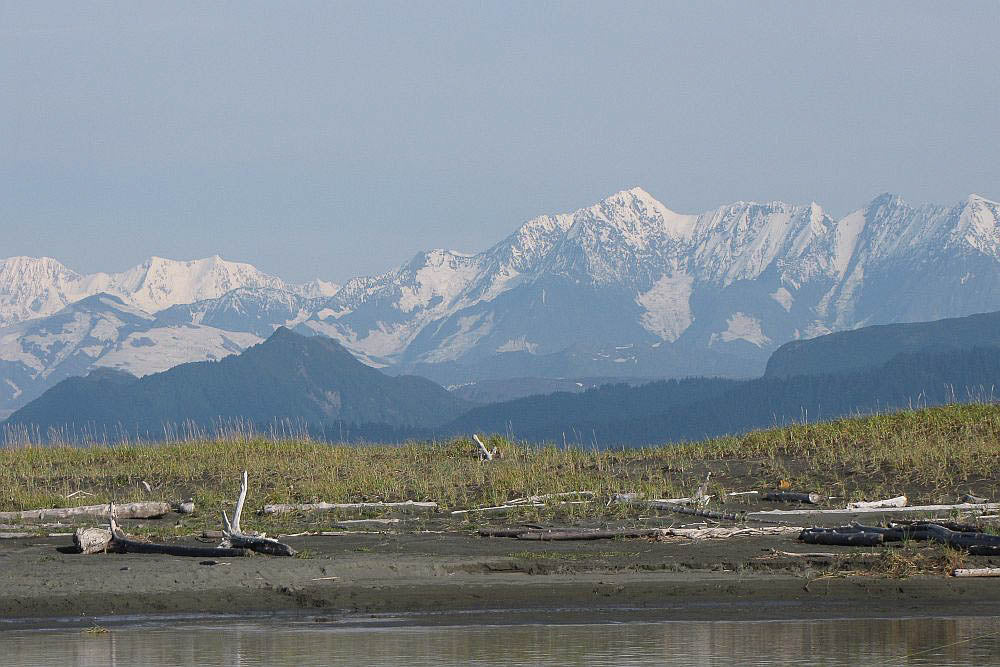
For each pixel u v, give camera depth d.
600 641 56.66
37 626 59.75
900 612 62.19
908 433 104.62
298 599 64.19
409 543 76.19
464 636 57.62
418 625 59.72
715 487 93.56
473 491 95.75
